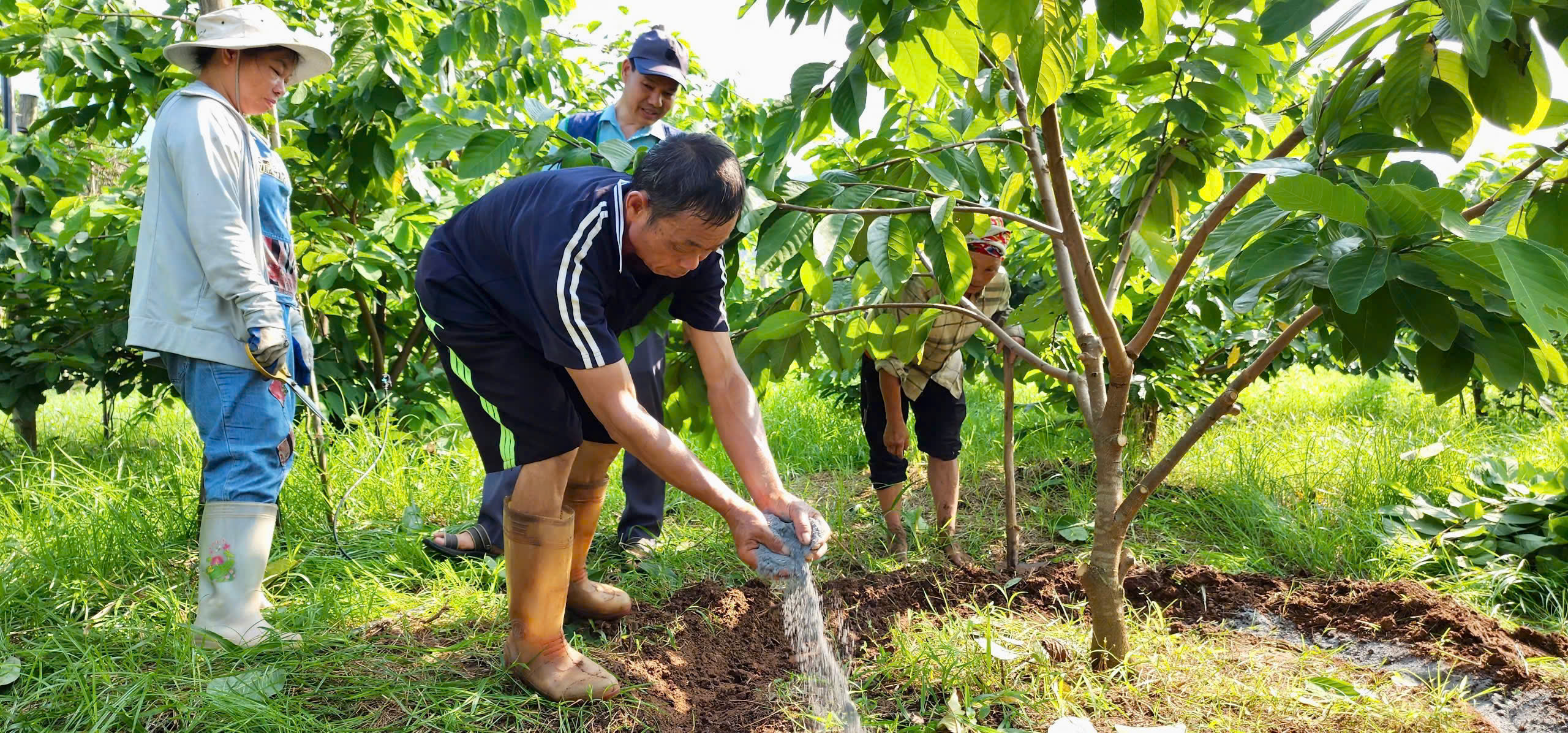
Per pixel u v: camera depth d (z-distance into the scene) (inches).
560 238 74.0
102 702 86.4
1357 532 143.5
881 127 116.0
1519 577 126.9
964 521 164.4
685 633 110.9
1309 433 213.0
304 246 162.2
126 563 121.5
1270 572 138.4
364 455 159.2
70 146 204.4
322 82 176.4
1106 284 122.6
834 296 107.9
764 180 87.9
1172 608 121.4
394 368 200.7
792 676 102.6
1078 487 179.2
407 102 166.1
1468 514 147.5
